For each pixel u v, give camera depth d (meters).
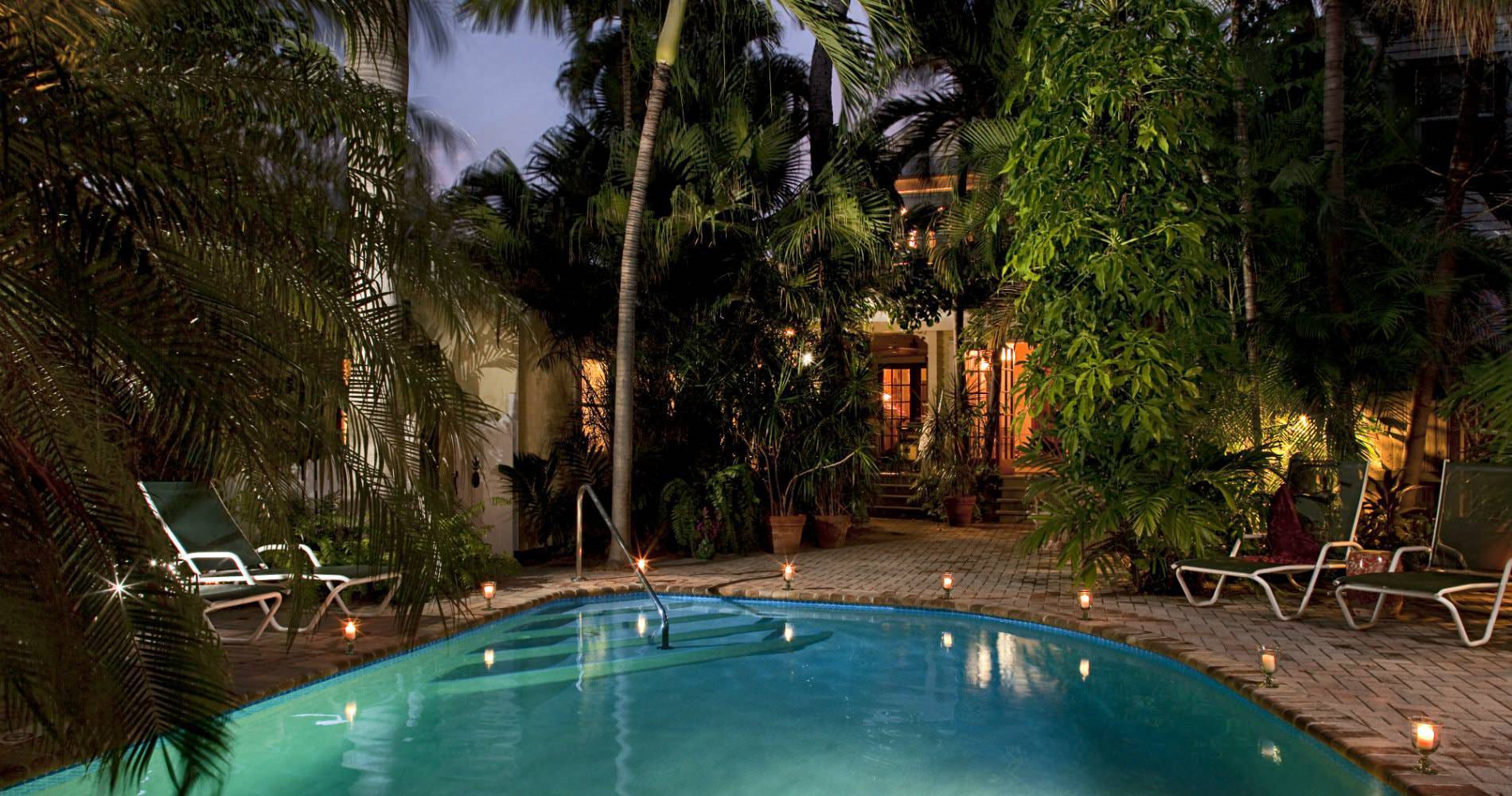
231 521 6.26
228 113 3.21
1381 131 11.80
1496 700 4.88
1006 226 11.20
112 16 2.85
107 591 2.74
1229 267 9.42
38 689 2.68
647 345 11.61
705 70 12.44
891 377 19.52
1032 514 8.20
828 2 10.34
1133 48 7.19
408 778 4.32
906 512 16.38
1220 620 7.09
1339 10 9.34
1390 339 9.12
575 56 13.62
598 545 11.66
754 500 11.35
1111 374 7.43
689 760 4.57
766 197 11.78
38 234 2.37
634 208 10.21
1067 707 5.41
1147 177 7.42
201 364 2.61
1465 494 6.76
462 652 6.85
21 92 2.31
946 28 13.62
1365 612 7.30
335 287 3.28
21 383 2.47
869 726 5.12
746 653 6.82
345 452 3.17
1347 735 4.31
